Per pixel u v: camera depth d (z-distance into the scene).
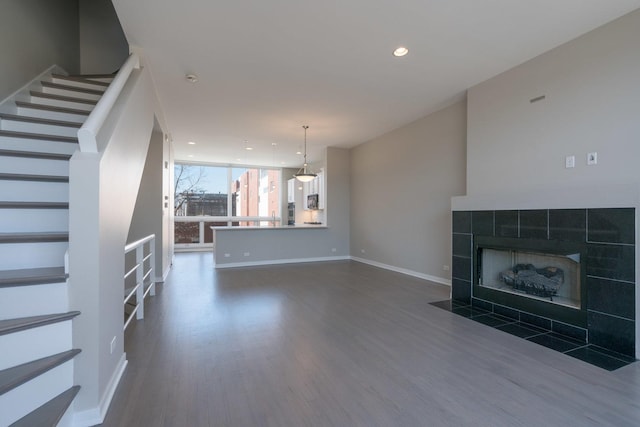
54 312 1.59
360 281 5.16
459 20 2.65
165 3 2.41
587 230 2.68
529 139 3.30
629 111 2.55
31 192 2.22
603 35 2.71
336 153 7.57
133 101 2.57
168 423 1.65
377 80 3.80
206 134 6.29
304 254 7.26
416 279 5.29
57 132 2.94
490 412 1.75
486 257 3.77
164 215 5.31
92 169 1.65
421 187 5.33
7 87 2.88
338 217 7.60
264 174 10.59
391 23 2.69
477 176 3.89
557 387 2.00
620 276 2.47
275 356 2.45
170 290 4.57
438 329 3.04
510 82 3.51
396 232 6.00
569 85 2.95
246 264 6.71
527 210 3.18
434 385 2.03
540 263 3.25
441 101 4.52
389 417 1.71
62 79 3.74
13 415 1.36
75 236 1.63
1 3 2.79
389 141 6.16
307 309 3.67
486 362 2.35
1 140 2.53
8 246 1.79
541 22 2.67
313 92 4.15
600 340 2.60
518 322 3.24
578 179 2.88
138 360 2.37
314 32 2.82
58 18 3.97
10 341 1.45
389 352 2.53
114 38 4.93
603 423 1.64
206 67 3.46
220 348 2.60
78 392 1.61
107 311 1.84
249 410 1.77
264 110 4.84
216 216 9.98
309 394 1.93
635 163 2.51
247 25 2.71
